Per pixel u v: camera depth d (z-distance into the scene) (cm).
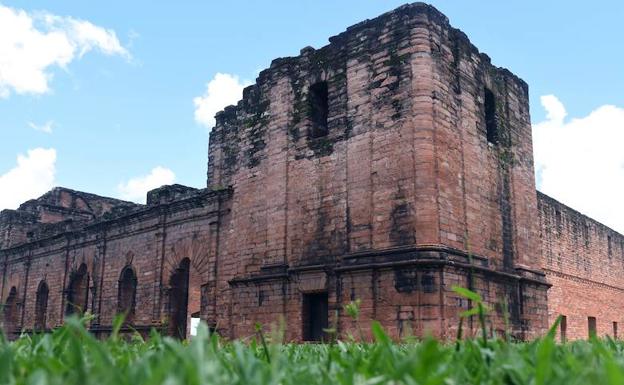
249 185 3039
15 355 378
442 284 2241
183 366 250
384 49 2573
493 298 2519
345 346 515
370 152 2520
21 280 5009
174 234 3556
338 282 2477
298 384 301
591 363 345
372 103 2562
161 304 3541
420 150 2366
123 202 5931
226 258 3134
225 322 3045
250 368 308
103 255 4138
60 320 4384
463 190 2500
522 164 2973
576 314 3972
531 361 373
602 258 4503
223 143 3584
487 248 2580
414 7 2516
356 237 2488
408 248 2298
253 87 3145
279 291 2720
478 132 2691
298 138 2839
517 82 3108
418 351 309
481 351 381
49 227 4853
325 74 2800
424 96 2414
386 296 2317
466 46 2730
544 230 3766
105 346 396
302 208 2736
